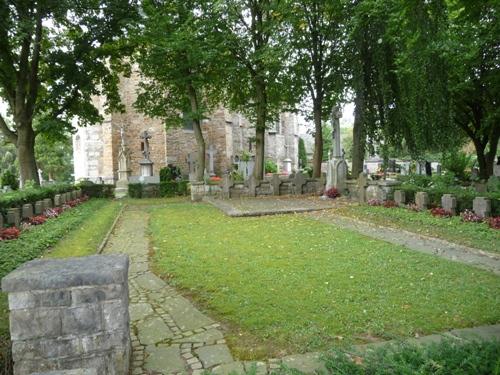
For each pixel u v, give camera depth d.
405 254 7.87
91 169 33.34
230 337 4.45
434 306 5.14
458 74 17.69
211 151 34.06
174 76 21.52
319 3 18.39
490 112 19.86
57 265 3.66
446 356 2.97
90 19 18.89
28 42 17.97
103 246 9.46
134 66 31.84
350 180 17.48
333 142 18.33
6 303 5.54
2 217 10.70
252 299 5.55
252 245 9.02
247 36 20.89
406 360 3.00
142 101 24.28
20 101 18.98
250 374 3.14
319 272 6.75
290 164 46.47
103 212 15.94
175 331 4.70
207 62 19.86
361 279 6.32
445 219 10.62
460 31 14.34
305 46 19.67
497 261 7.38
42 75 20.81
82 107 21.86
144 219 14.45
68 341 3.38
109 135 31.66
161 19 19.81
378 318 4.80
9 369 3.65
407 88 17.59
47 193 16.00
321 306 5.22
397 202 13.60
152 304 5.63
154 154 32.97
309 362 3.80
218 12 19.38
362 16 16.42
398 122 18.66
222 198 19.89
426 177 14.92
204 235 10.43
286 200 17.98
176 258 8.05
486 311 4.96
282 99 22.81
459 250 8.29
